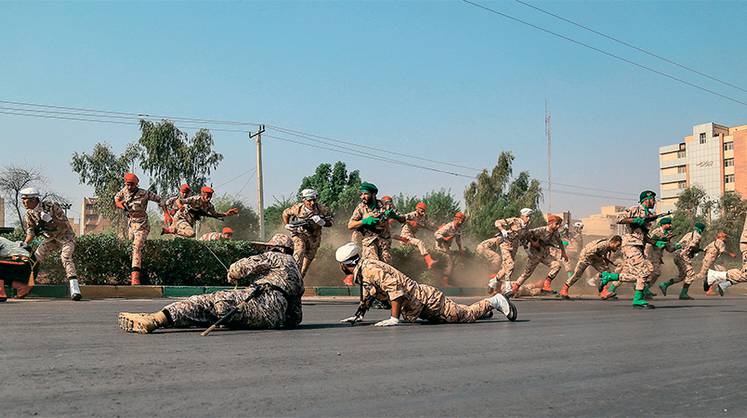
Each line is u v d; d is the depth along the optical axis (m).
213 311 7.38
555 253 18.00
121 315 7.21
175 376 4.84
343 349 6.36
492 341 7.21
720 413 4.12
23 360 5.40
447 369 5.40
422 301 8.83
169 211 15.06
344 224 35.25
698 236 19.62
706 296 22.11
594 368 5.61
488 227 43.09
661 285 20.00
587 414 4.03
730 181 97.50
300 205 12.90
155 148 40.34
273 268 7.88
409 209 40.50
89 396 4.18
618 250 17.50
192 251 14.86
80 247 13.65
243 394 4.32
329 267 18.12
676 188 104.56
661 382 5.05
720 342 7.56
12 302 11.23
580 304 14.90
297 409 3.97
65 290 12.84
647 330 8.83
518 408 4.14
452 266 19.16
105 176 40.16
